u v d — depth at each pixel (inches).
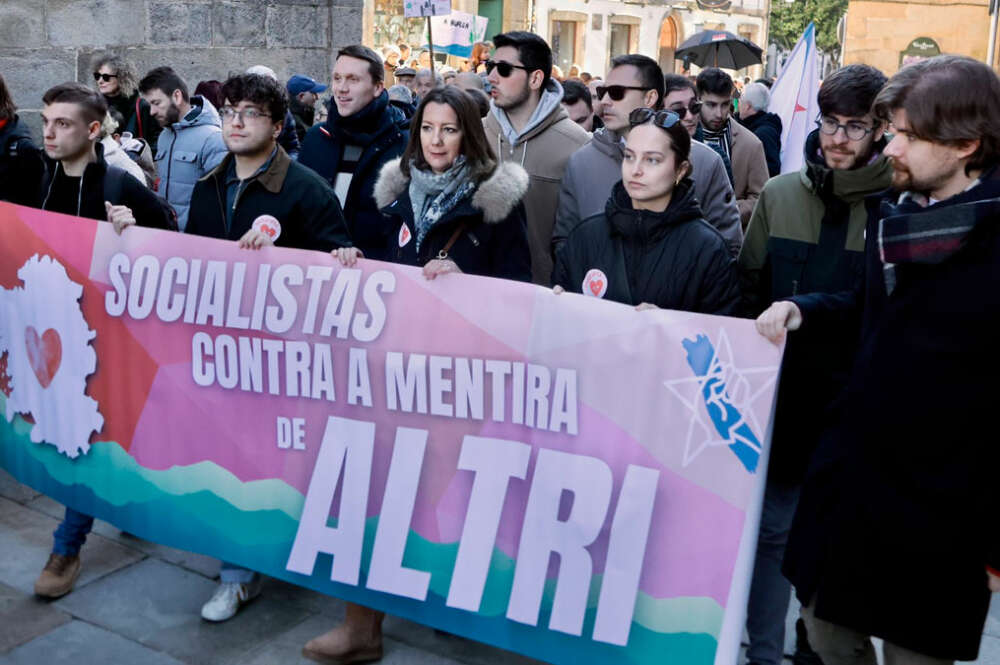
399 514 121.3
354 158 174.2
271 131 138.0
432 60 311.3
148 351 135.9
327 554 125.8
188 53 267.3
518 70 173.3
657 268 114.2
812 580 92.8
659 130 110.7
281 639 135.3
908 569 86.8
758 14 1488.7
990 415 82.9
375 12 846.5
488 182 129.6
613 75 158.6
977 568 85.4
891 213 87.2
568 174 164.4
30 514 170.4
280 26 281.3
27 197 175.3
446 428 118.9
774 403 105.6
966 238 82.3
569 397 112.0
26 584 147.9
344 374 123.8
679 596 107.7
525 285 114.0
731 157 212.5
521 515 114.9
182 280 132.9
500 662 131.4
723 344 105.1
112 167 148.8
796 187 118.6
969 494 84.0
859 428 89.2
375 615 129.6
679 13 1346.0
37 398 146.4
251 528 131.2
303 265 125.5
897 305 87.1
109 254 137.4
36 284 143.6
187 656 131.0
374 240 171.5
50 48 243.1
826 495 92.5
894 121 87.4
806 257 117.1
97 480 142.1
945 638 86.8
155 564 154.8
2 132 172.7
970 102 83.2
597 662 111.7
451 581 118.6
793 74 322.3
